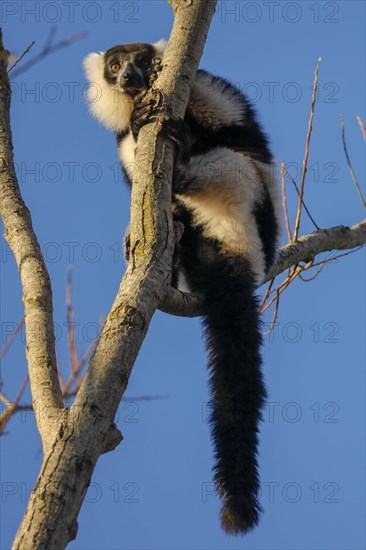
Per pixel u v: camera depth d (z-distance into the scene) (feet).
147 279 29.81
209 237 49.19
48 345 30.42
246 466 39.60
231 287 47.42
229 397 42.80
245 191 49.11
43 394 28.35
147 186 32.99
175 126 35.09
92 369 26.55
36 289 32.32
